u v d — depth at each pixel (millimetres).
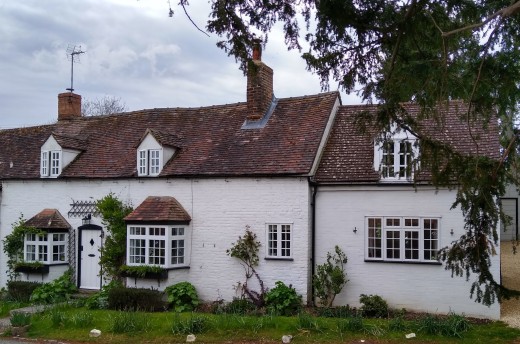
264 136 19266
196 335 12688
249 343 12062
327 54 10578
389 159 11273
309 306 16438
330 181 16781
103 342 12547
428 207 15734
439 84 10773
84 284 20391
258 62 20156
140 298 16016
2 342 12914
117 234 19156
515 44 10391
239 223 17703
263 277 17141
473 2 10000
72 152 21906
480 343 11656
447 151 10414
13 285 19297
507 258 24453
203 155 19328
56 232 20594
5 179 22172
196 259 18250
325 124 18469
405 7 9695
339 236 16688
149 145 19594
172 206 18359
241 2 9648
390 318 14547
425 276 15617
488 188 9742
